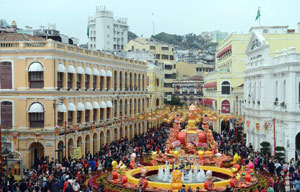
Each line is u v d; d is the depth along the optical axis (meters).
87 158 48.28
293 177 36.28
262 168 42.47
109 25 154.50
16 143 46.47
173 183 31.98
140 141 65.44
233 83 89.50
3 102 47.25
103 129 61.03
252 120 63.31
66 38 64.06
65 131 45.72
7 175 35.88
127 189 32.34
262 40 58.84
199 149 45.41
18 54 46.78
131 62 76.69
